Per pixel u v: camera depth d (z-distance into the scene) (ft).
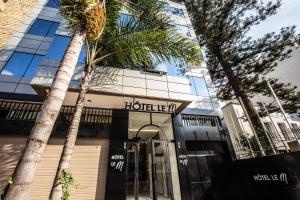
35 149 7.77
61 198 11.92
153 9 23.44
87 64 18.40
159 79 29.50
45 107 8.89
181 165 28.32
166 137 31.89
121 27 22.12
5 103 25.68
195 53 21.17
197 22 53.78
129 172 26.13
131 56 21.25
